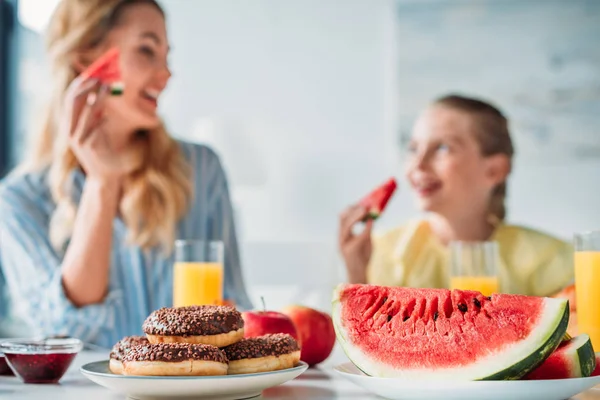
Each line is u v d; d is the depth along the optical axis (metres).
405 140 3.71
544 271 2.59
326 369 1.14
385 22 3.78
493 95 3.63
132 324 1.97
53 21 2.01
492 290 1.83
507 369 0.75
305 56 3.85
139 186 2.00
